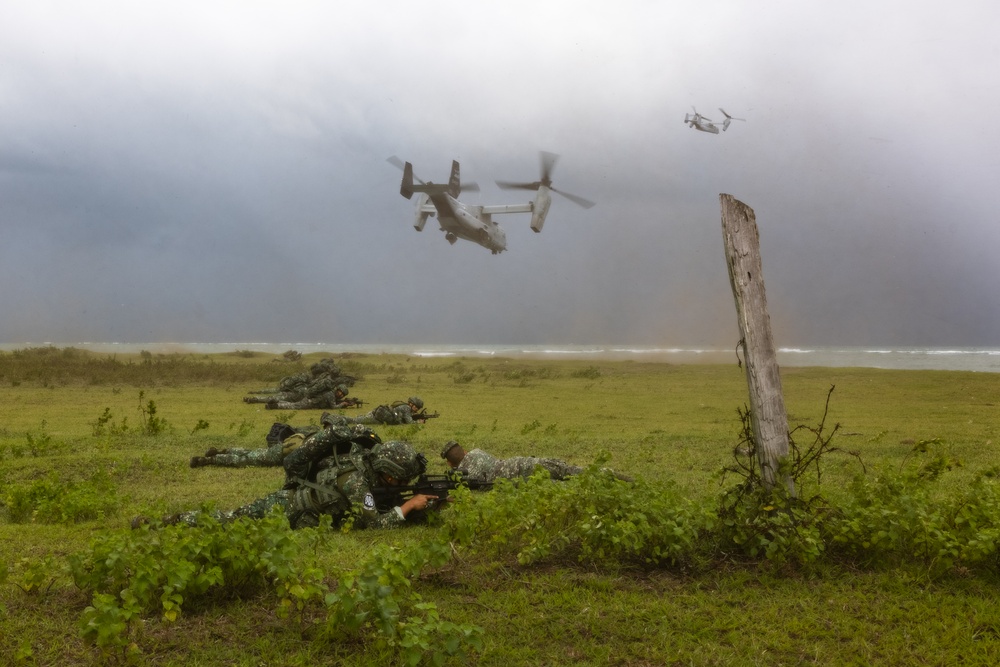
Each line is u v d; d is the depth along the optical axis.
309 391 21.06
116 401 22.59
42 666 3.74
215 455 10.48
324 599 4.18
